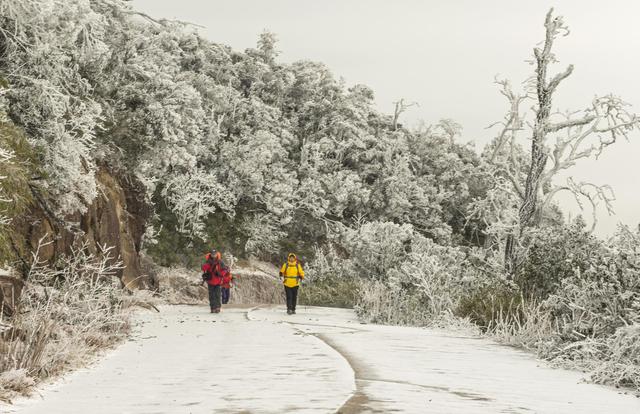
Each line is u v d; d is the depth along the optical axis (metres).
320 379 8.57
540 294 19.08
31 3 18.25
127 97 35.12
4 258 13.25
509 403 7.27
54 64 19.69
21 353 9.14
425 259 23.28
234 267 51.62
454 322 18.48
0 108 16.34
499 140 40.31
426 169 77.69
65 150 18.52
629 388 9.23
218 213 54.62
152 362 10.53
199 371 9.48
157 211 48.81
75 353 10.32
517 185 39.06
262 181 56.88
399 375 9.09
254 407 6.74
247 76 71.19
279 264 57.03
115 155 30.50
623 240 12.72
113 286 16.47
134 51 36.75
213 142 56.28
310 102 72.00
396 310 22.34
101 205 25.08
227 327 17.34
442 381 8.72
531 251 20.00
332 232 62.59
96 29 24.62
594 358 10.82
